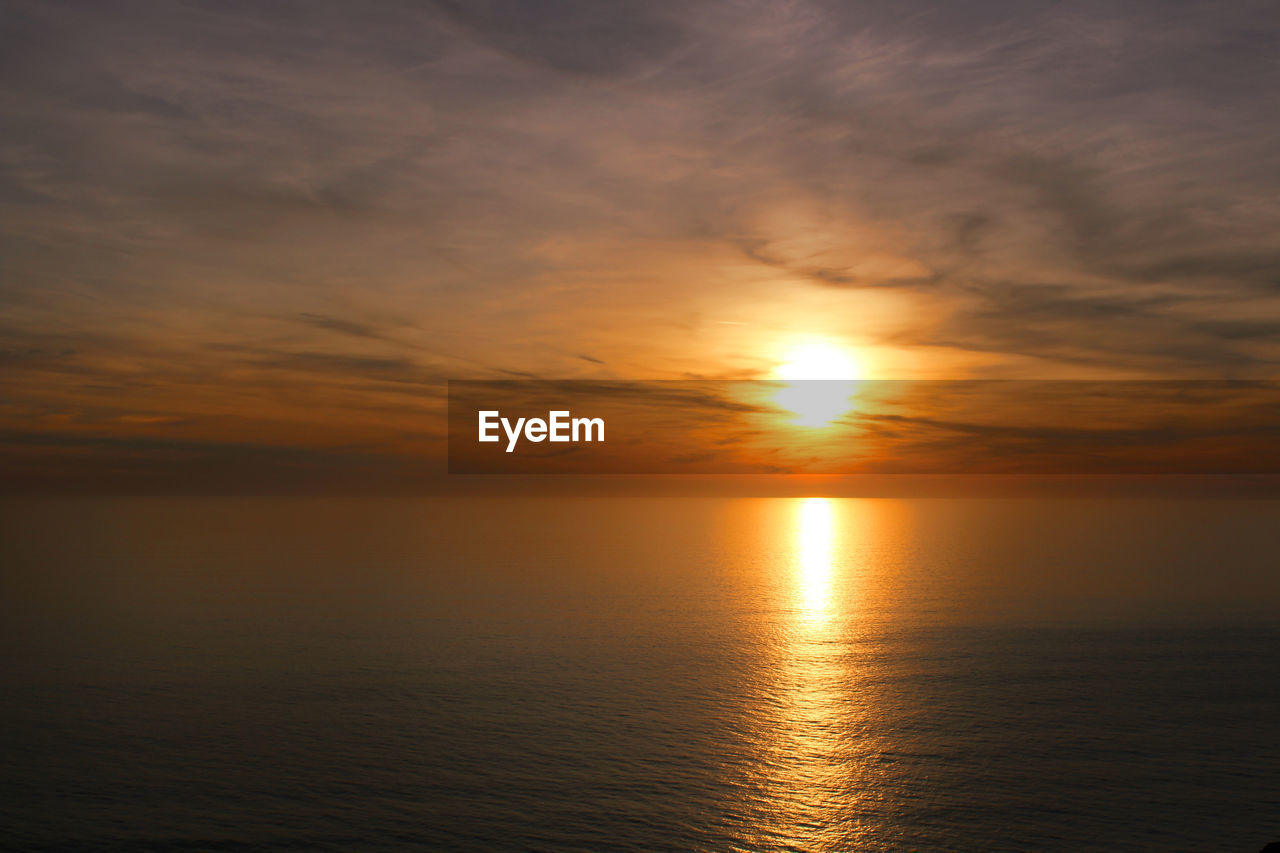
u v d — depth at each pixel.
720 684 79.38
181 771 53.75
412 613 122.12
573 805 49.31
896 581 163.88
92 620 114.50
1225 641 98.00
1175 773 53.78
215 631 106.12
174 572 175.62
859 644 99.31
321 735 61.94
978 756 57.91
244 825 45.53
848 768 55.88
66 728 63.31
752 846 44.25
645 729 64.62
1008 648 95.50
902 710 69.75
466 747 59.53
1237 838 44.16
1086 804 48.84
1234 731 62.62
